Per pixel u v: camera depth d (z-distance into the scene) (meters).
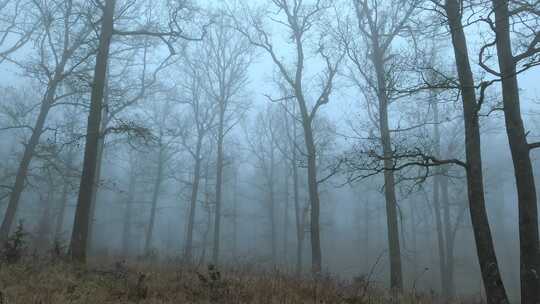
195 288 7.22
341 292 7.76
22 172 17.14
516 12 7.05
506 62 7.98
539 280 7.30
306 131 17.88
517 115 7.90
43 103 17.45
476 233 7.98
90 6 14.56
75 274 8.05
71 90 18.23
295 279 8.70
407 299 8.59
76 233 10.92
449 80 8.05
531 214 7.54
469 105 8.36
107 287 6.93
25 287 6.35
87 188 11.42
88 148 11.73
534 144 7.80
